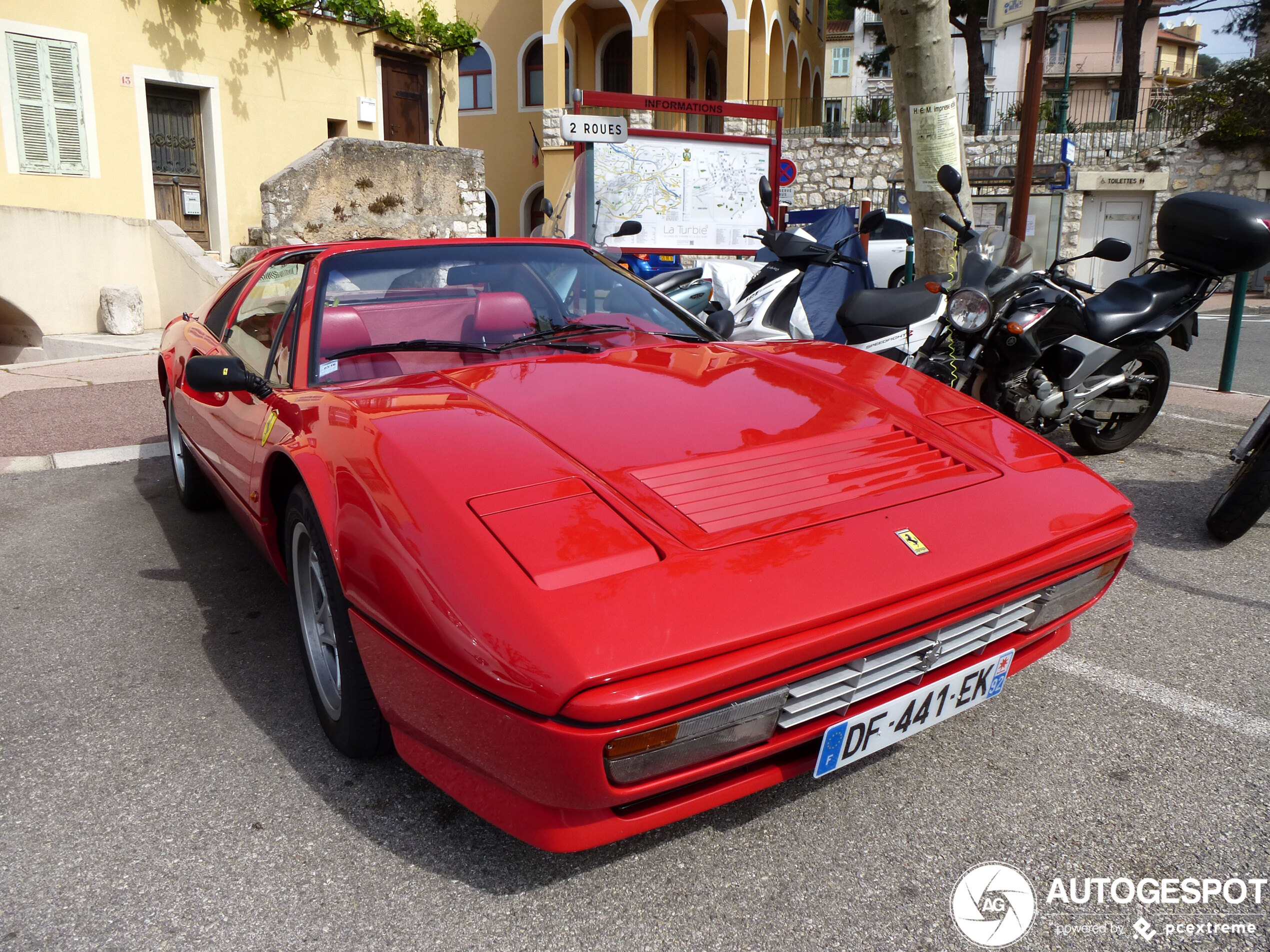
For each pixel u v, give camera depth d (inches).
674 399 89.5
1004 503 78.4
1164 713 94.6
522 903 68.4
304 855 73.7
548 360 101.4
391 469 72.9
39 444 214.8
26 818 78.7
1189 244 175.9
